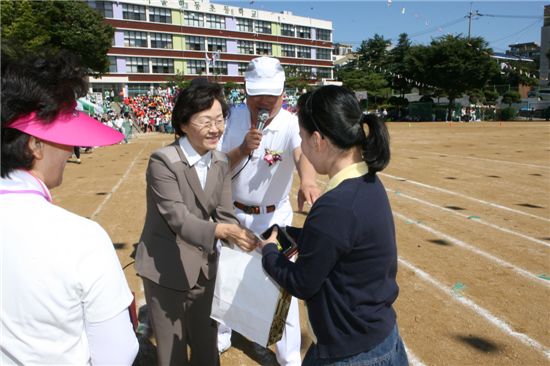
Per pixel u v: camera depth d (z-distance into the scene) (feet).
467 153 52.26
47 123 3.88
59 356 3.82
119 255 18.67
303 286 5.24
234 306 6.73
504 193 29.73
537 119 153.99
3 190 3.76
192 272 7.84
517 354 11.07
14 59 3.88
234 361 11.18
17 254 3.63
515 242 19.61
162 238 7.86
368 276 5.25
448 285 15.15
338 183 5.36
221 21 204.33
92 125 4.32
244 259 6.75
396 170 39.93
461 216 24.04
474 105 166.50
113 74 175.73
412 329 12.32
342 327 5.31
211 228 7.00
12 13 86.12
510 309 13.39
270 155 9.60
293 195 30.86
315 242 5.08
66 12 128.67
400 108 165.99
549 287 14.90
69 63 4.06
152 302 8.03
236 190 10.16
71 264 3.69
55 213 3.80
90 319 3.91
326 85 5.54
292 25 230.07
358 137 5.28
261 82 9.19
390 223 5.45
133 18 180.14
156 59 186.80
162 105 131.95
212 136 7.44
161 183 7.35
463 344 11.55
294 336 10.12
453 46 148.46
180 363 8.14
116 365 4.09
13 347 3.78
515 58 250.98
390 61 215.51
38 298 3.64
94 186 34.78
